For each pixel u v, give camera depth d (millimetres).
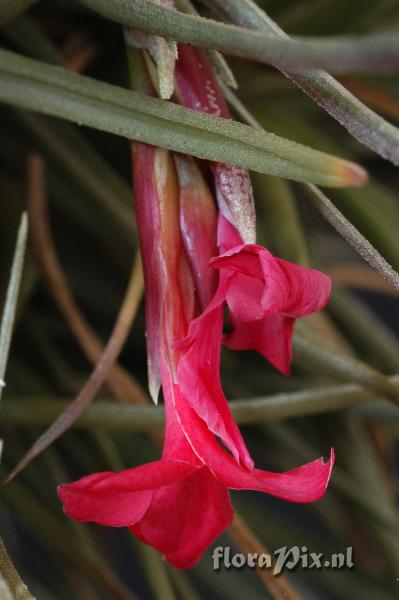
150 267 146
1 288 204
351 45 113
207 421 137
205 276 145
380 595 216
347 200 208
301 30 202
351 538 223
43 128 206
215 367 141
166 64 144
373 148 134
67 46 203
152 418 178
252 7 141
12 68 138
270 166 135
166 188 146
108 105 138
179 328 144
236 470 134
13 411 184
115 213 210
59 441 218
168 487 136
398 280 142
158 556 197
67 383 216
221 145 136
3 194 222
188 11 149
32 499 196
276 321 145
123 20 138
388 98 202
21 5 152
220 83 154
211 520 137
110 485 128
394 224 212
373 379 171
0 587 138
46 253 200
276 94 208
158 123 138
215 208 147
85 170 209
